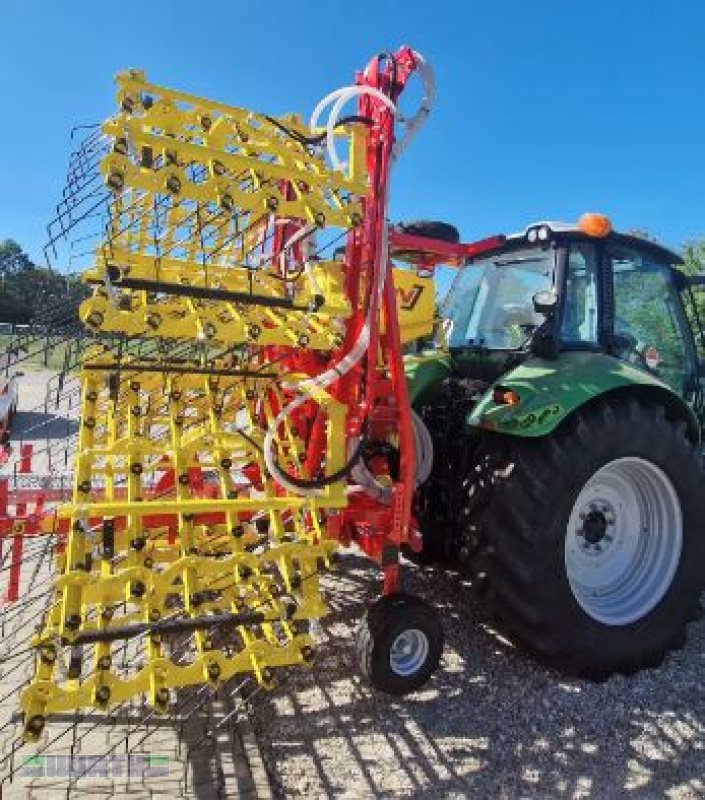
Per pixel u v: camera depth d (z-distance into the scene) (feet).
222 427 11.41
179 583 10.11
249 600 9.56
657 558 12.21
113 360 10.68
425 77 9.88
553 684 11.08
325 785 8.49
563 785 8.66
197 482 11.83
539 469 10.92
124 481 11.63
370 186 10.09
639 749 9.46
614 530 12.26
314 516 9.48
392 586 10.69
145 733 9.09
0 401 25.40
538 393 11.03
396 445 11.38
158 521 10.99
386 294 10.34
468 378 13.50
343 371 9.71
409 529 10.77
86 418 10.11
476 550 11.51
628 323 13.76
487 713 10.17
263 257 12.55
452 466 12.78
